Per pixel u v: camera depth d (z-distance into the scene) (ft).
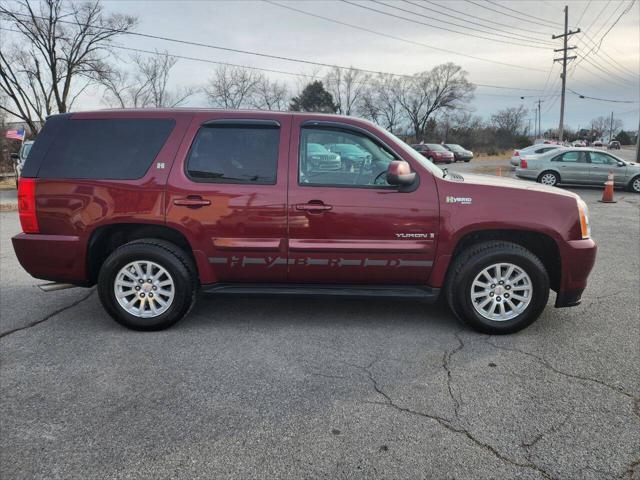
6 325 13.80
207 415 9.17
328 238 12.70
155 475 7.53
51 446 8.25
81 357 11.68
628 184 53.26
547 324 13.78
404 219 12.59
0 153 104.73
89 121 13.24
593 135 383.24
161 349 12.14
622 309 15.02
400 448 8.17
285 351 12.01
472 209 12.55
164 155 12.87
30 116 95.71
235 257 12.91
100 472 7.61
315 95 219.20
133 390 10.10
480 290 12.93
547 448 8.16
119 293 13.08
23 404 9.56
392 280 13.10
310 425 8.84
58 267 13.19
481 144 226.79
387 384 10.34
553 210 12.62
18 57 90.94
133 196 12.78
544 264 13.79
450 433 8.58
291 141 12.87
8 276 19.12
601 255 22.65
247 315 14.55
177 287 12.95
